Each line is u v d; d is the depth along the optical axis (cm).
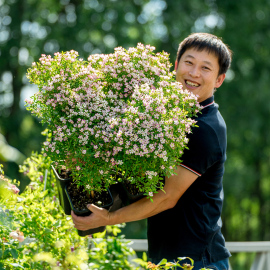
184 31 1734
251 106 1769
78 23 1669
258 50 1825
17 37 1683
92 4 1703
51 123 357
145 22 1742
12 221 375
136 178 355
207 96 399
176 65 420
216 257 392
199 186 388
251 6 1777
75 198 383
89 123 343
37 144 1625
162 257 391
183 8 1728
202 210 386
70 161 346
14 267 366
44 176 486
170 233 388
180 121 338
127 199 381
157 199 371
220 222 404
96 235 488
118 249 502
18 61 1669
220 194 404
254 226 2469
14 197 404
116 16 1680
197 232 383
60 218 448
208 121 377
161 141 329
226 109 1786
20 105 1733
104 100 354
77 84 360
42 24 1686
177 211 388
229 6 1811
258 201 2277
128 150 328
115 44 1661
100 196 386
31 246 416
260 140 1920
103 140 338
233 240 2530
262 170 2144
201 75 392
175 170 370
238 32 1769
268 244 621
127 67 366
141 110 333
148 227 405
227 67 410
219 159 381
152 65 383
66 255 420
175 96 351
